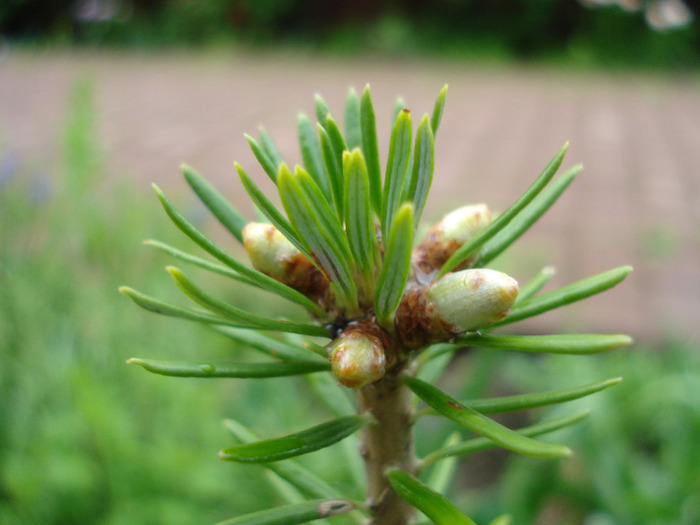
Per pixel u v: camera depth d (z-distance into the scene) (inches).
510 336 3.1
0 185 13.7
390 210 3.2
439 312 3.1
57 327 12.8
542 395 3.1
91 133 15.7
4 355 12.1
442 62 65.7
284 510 3.5
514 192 22.8
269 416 12.6
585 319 14.2
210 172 24.0
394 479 3.1
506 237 3.7
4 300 12.5
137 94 42.5
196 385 12.3
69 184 15.2
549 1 67.6
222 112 36.5
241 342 3.9
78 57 62.7
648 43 66.4
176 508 10.5
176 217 2.9
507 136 32.6
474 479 14.0
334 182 3.4
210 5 72.3
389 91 46.4
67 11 72.3
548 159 28.0
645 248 18.2
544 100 44.3
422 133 3.1
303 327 3.2
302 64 62.5
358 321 3.4
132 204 16.6
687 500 11.5
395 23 70.0
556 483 12.6
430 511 2.9
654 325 14.0
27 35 71.5
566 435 12.4
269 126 32.5
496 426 2.8
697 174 26.4
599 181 25.1
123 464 10.7
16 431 11.2
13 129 29.0
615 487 11.9
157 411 12.1
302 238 3.0
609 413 12.6
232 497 11.3
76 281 14.0
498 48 68.4
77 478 10.2
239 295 15.1
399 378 3.5
